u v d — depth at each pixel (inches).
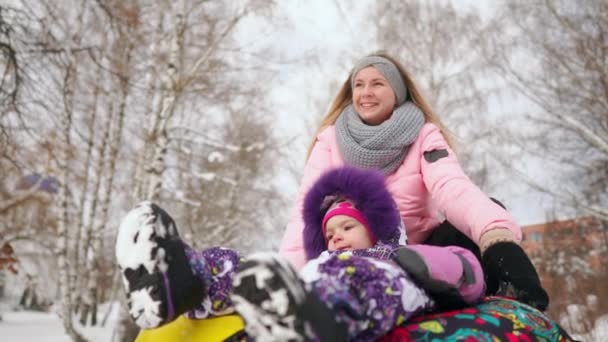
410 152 74.4
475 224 60.1
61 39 350.9
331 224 60.2
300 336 32.9
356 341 40.3
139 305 41.6
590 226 517.7
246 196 685.9
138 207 43.5
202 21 439.8
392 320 41.4
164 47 418.6
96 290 560.7
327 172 62.5
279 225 692.1
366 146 74.3
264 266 33.6
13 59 261.4
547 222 505.7
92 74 432.5
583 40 502.3
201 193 630.5
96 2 325.7
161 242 42.3
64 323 400.2
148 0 394.0
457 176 67.0
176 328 48.0
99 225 561.3
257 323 33.5
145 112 466.6
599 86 497.4
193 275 43.9
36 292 433.4
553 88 510.6
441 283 44.5
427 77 576.7
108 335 489.7
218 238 644.7
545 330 48.8
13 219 459.5
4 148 302.5
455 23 586.6
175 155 586.6
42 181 430.0
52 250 453.4
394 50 587.8
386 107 78.5
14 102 271.1
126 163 583.2
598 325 278.1
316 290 37.3
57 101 317.1
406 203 72.9
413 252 45.0
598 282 351.9
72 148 474.9
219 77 462.9
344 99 87.4
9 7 255.6
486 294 58.7
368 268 41.0
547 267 457.7
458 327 44.7
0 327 575.8
